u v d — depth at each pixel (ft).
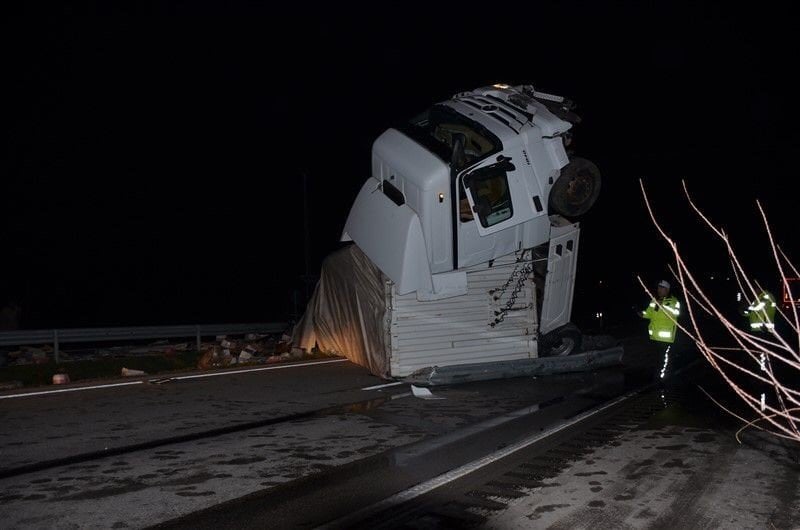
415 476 22.84
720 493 20.40
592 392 39.78
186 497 20.61
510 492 20.85
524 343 44.70
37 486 21.70
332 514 19.12
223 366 51.37
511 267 44.16
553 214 43.91
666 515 18.54
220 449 26.73
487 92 45.75
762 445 26.30
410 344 42.45
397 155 42.06
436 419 32.73
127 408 35.35
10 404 36.42
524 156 41.57
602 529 17.60
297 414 33.99
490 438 28.53
